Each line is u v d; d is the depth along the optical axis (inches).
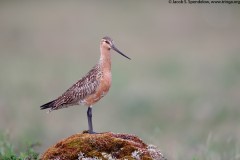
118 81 1059.3
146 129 812.6
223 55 1250.0
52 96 1006.4
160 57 1249.4
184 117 883.4
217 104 917.2
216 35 1384.1
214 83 1051.3
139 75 1117.7
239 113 880.9
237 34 1389.0
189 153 622.2
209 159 573.0
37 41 1386.6
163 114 898.7
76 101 477.4
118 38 1371.8
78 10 1545.3
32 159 443.8
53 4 1595.7
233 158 590.2
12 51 1337.4
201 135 772.6
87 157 406.3
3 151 495.5
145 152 411.2
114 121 866.1
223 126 837.2
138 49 1305.4
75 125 836.0
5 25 1466.5
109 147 411.8
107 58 479.2
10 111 896.9
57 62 1258.0
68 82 1098.7
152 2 1596.9
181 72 1137.4
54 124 842.2
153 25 1454.2
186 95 973.2
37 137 749.3
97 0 1620.3
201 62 1204.5
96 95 475.8
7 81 1109.7
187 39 1365.7
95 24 1460.4
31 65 1237.7
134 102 930.1
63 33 1421.0
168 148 645.3
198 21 1460.4
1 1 1610.5
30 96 1001.5
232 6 1465.3
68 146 413.1
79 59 1273.4
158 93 987.3
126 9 1556.3
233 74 1101.1
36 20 1494.8
